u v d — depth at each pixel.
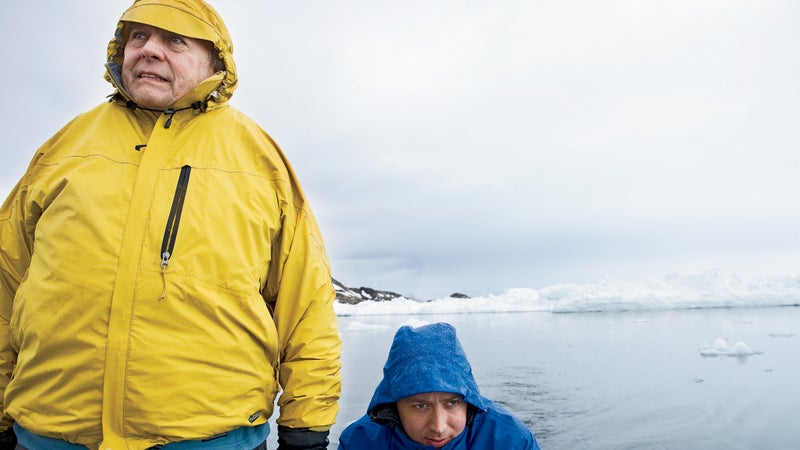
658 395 7.09
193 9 1.63
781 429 5.45
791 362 9.48
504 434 1.76
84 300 1.40
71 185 1.49
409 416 1.74
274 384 1.70
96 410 1.39
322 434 1.67
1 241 1.68
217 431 1.46
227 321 1.48
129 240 1.44
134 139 1.58
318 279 1.72
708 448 4.95
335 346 1.76
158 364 1.39
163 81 1.59
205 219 1.49
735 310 26.75
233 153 1.62
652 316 23.92
